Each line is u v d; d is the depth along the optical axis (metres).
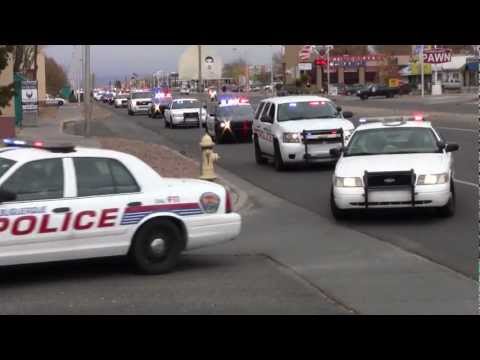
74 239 8.55
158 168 18.97
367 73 115.19
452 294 7.81
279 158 20.06
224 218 9.41
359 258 9.78
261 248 10.79
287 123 20.09
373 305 7.50
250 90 129.00
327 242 10.98
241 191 16.39
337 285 8.38
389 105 57.00
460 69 93.19
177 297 8.01
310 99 21.28
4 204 8.23
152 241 9.06
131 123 48.66
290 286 8.42
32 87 41.19
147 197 8.98
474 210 12.85
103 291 8.32
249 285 8.50
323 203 14.70
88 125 28.77
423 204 11.79
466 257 9.45
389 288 8.15
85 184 8.71
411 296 7.79
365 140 13.37
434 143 13.12
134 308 7.59
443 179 11.84
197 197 9.27
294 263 9.67
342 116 21.06
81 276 9.09
